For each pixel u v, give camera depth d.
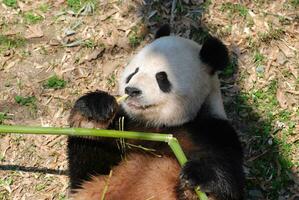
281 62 8.62
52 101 8.42
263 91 8.40
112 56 8.80
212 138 6.39
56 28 9.07
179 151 5.64
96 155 6.59
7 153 7.95
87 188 6.36
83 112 6.31
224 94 8.42
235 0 9.20
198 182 5.66
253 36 8.86
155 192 5.99
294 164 7.75
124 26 9.05
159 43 6.51
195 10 9.14
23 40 8.95
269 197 7.52
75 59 8.77
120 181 6.23
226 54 6.60
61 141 8.04
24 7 9.26
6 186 7.68
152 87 6.23
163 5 9.23
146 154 6.38
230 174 5.97
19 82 8.56
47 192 7.65
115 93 8.48
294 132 7.99
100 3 9.24
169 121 6.46
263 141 7.96
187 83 6.35
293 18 9.03
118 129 6.60
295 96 8.33
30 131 5.80
